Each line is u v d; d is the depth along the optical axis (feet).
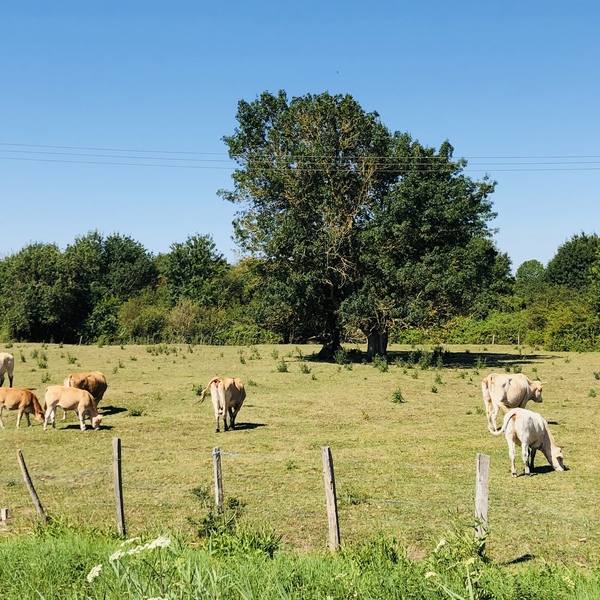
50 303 211.41
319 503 43.01
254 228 134.51
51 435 65.82
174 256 278.87
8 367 92.22
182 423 72.08
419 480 48.42
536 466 52.26
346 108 131.75
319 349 165.37
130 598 21.85
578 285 264.31
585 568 31.58
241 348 167.73
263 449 59.41
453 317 138.41
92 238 327.88
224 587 22.81
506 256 253.03
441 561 26.02
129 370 115.96
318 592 22.91
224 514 35.35
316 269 131.54
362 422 72.69
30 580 26.17
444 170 131.23
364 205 134.41
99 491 46.65
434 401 87.04
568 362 135.54
